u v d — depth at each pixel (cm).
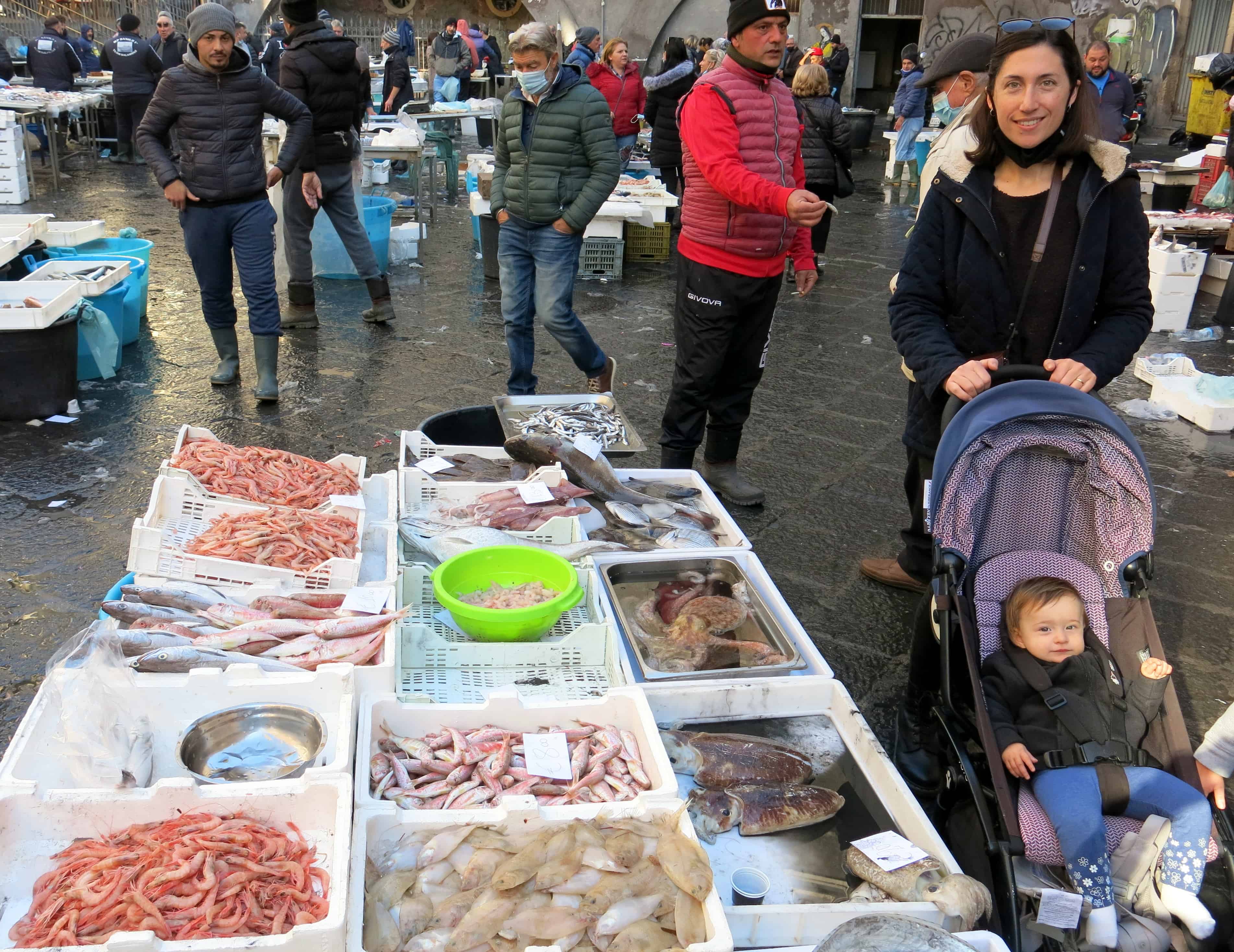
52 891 194
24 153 1148
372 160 1105
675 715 277
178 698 250
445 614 320
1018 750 237
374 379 627
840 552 442
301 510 339
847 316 823
